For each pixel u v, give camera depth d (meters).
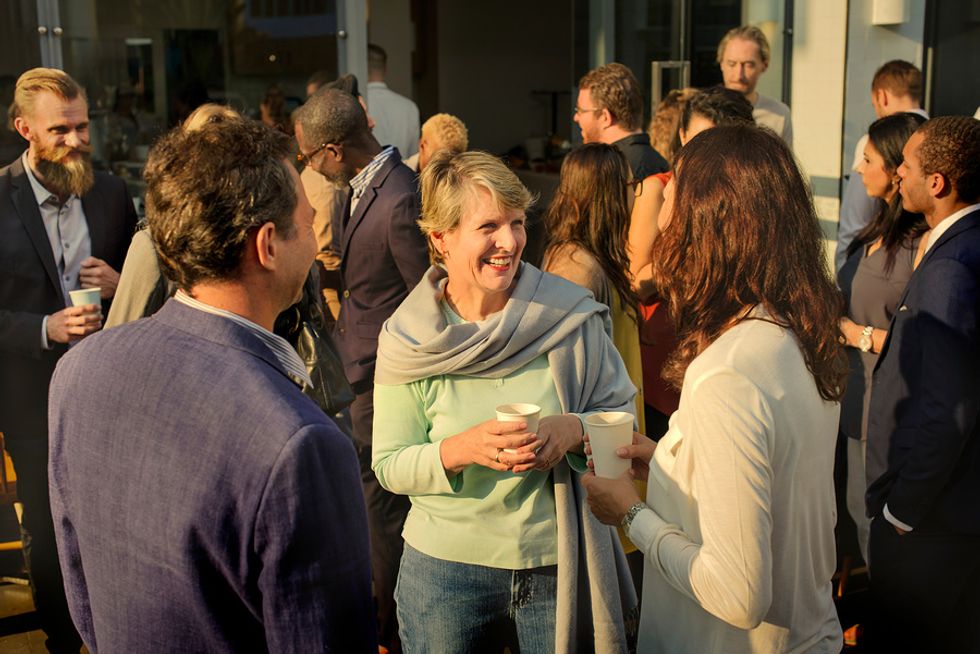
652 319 3.41
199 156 1.32
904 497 2.48
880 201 3.27
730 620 1.50
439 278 2.33
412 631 2.27
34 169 3.07
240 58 5.34
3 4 4.86
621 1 6.75
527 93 11.60
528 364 2.22
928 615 2.58
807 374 1.57
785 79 6.30
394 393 2.25
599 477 1.85
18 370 3.05
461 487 2.14
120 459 1.33
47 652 3.29
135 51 5.12
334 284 4.64
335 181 3.48
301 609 1.25
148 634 1.32
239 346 1.33
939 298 2.44
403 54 10.16
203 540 1.26
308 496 1.24
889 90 4.97
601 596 2.17
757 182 1.58
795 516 1.57
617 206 2.99
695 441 1.52
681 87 6.46
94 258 3.11
